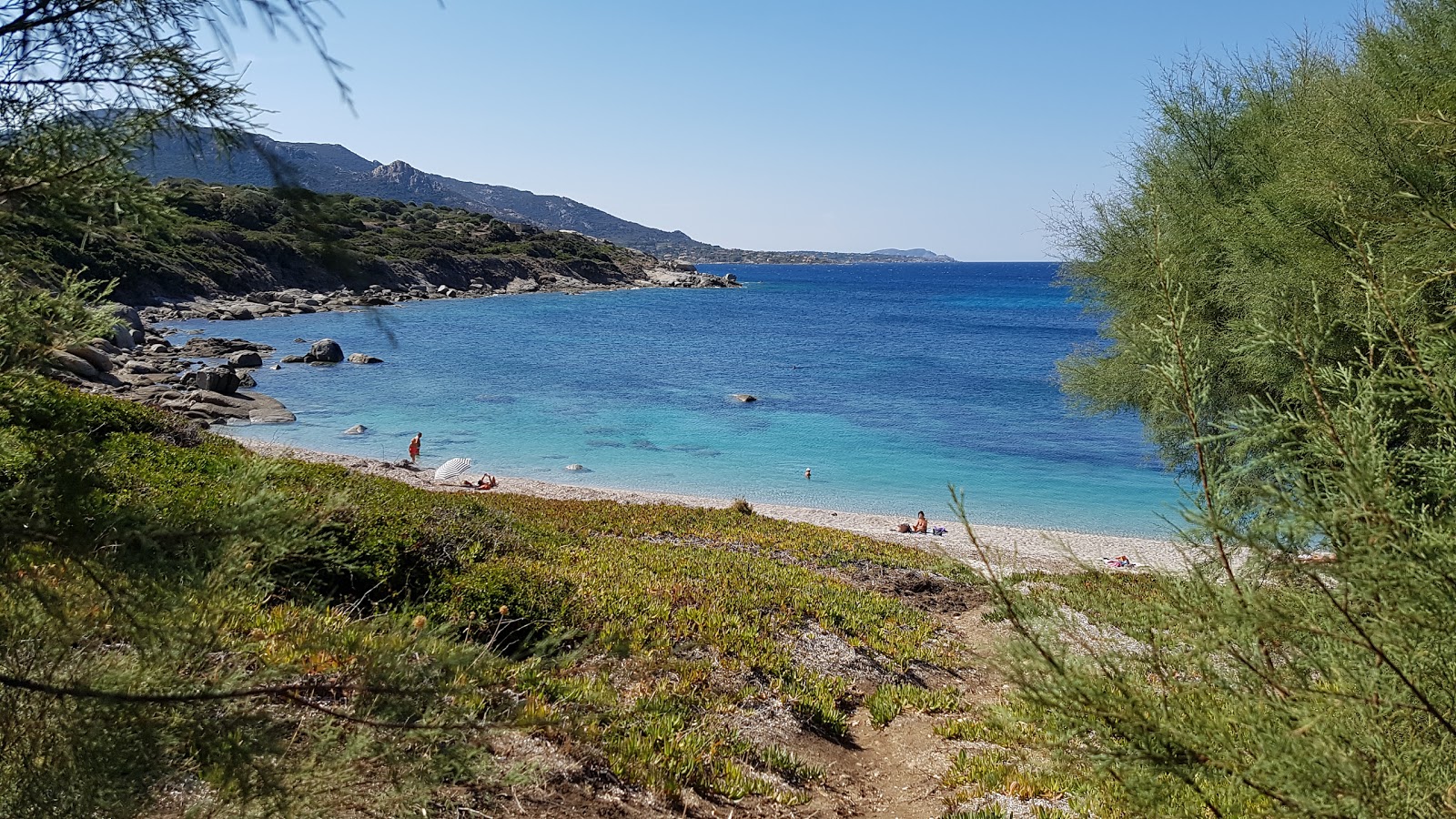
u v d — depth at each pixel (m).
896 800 9.28
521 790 6.59
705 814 7.82
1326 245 10.77
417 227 160.12
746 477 37.66
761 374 68.00
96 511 2.89
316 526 3.70
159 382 45.06
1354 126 10.77
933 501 34.50
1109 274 18.22
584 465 38.53
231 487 3.50
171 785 3.26
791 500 34.56
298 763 3.12
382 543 10.56
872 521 30.20
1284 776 2.83
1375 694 2.97
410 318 99.50
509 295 147.62
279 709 3.36
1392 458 3.15
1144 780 3.30
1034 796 8.62
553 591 12.12
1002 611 3.64
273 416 43.41
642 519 22.78
